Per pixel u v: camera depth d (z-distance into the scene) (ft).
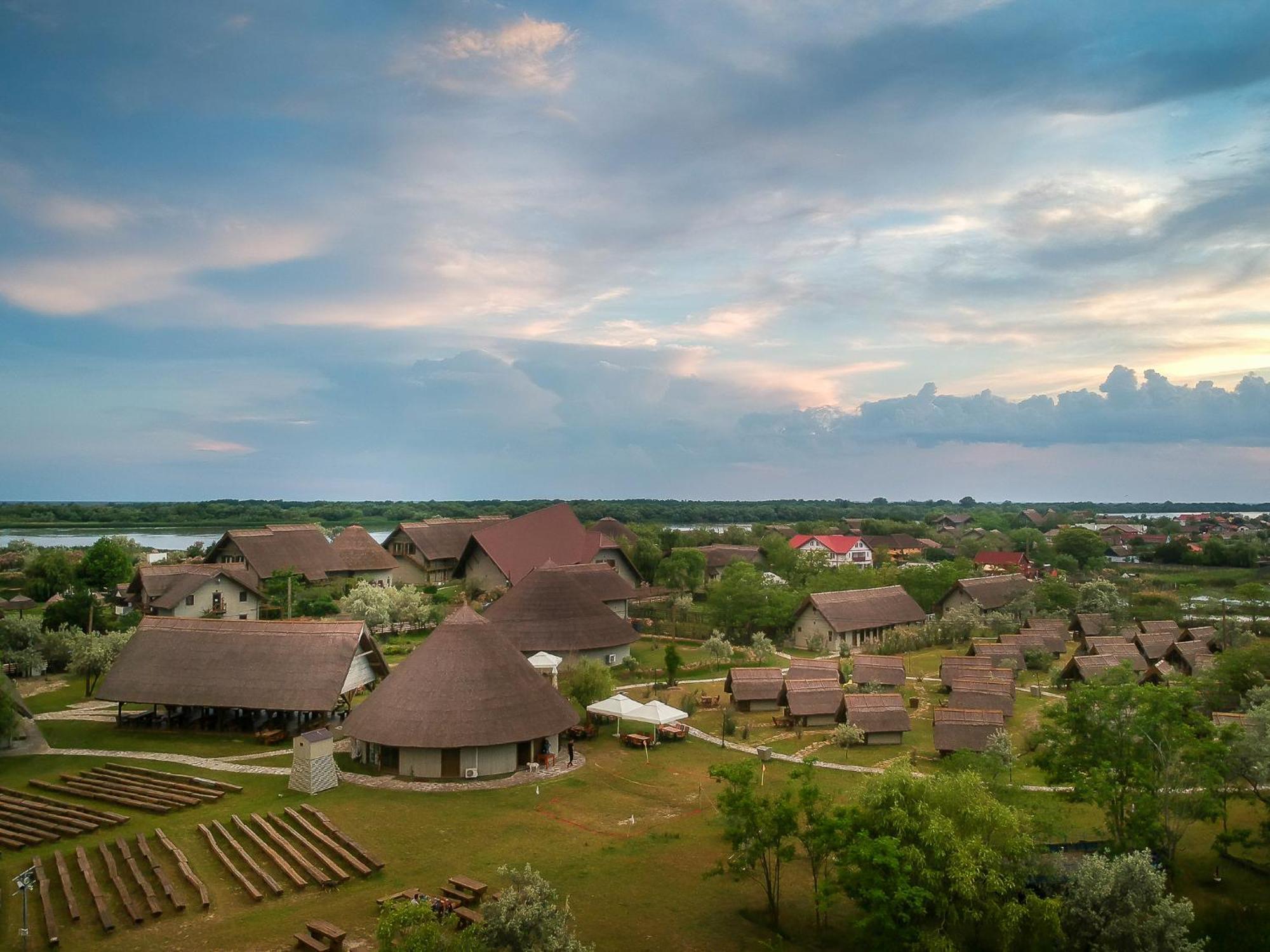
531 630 271.90
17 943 98.53
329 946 97.25
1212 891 126.31
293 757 163.53
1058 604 390.63
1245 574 563.48
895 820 101.71
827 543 599.98
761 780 172.45
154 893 113.19
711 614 351.87
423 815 146.51
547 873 124.36
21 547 594.24
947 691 261.85
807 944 108.17
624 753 192.95
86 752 183.73
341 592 377.50
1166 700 126.62
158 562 487.61
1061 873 109.91
